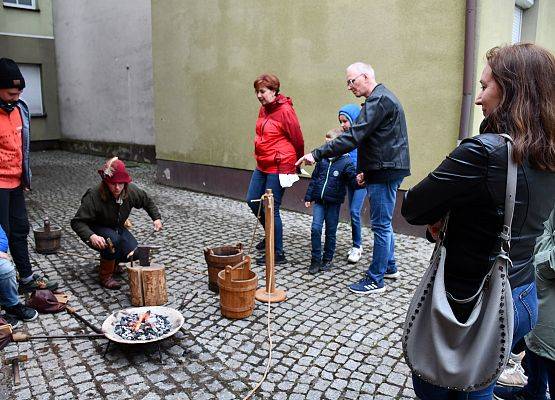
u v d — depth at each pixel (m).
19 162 3.58
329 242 4.39
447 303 1.47
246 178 7.45
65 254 4.85
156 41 8.66
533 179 1.39
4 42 14.02
